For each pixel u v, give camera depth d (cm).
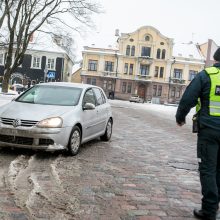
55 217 444
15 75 6644
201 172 458
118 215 464
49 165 701
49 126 758
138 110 3256
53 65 6750
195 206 518
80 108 858
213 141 449
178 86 7700
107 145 987
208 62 7956
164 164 796
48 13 2656
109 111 1060
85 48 7594
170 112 3381
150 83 7631
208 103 449
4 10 2612
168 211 491
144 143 1084
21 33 2712
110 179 636
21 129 755
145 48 7644
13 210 459
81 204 496
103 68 7575
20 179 596
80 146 913
